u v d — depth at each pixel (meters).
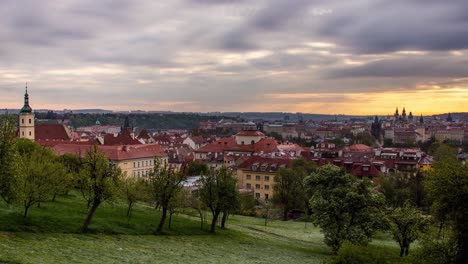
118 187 79.56
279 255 78.88
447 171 64.81
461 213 60.84
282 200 138.62
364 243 77.06
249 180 184.62
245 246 84.25
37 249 58.88
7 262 50.94
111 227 80.06
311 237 107.19
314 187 90.06
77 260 56.56
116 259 60.34
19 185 70.25
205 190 94.12
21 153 121.19
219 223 108.81
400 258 55.66
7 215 72.50
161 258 64.88
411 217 80.19
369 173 181.12
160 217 97.88
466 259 57.84
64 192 106.94
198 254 71.44
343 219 83.81
